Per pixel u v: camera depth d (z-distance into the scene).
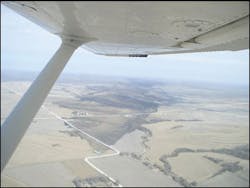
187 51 5.86
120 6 2.56
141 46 5.48
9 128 3.79
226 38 3.60
